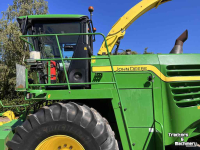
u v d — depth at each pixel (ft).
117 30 12.87
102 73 8.14
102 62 8.29
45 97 7.58
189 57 8.23
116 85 7.61
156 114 7.79
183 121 7.77
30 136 6.83
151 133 7.72
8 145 6.91
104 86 8.02
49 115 6.91
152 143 7.69
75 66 8.65
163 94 7.88
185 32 10.15
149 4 13.10
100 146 6.66
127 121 7.80
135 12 13.04
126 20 12.96
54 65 8.87
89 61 9.09
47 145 7.04
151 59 8.17
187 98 8.02
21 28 8.77
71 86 8.70
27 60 7.82
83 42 8.93
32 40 9.28
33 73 9.35
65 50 9.24
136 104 7.88
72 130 6.73
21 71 7.61
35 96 7.54
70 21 9.03
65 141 6.98
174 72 8.04
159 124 7.66
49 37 9.24
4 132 7.97
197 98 8.00
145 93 7.92
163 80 7.93
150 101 7.88
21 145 6.81
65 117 6.82
